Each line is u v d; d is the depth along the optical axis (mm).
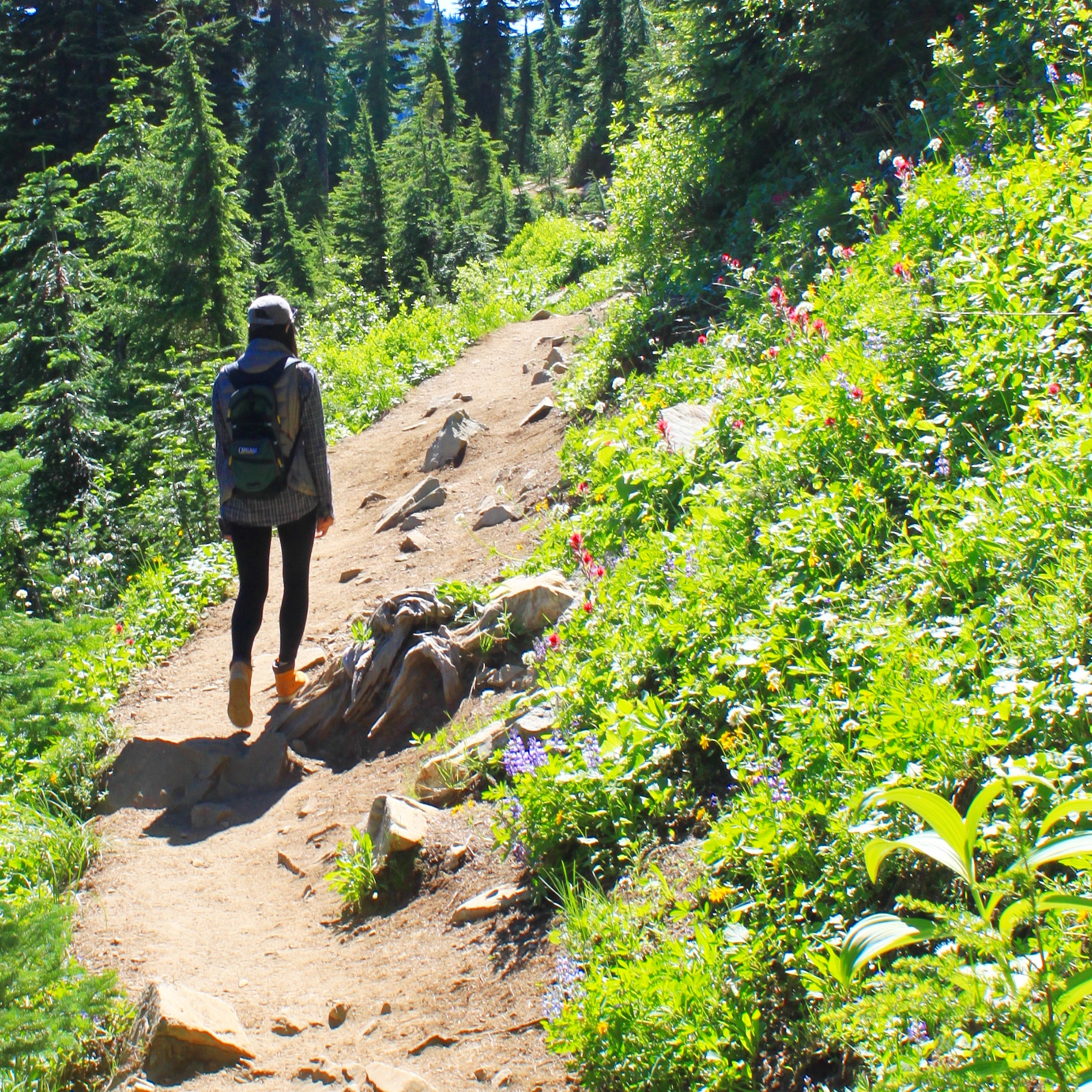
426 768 4797
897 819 2635
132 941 4281
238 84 37719
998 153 6137
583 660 4812
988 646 3014
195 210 17672
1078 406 3625
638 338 8938
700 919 2904
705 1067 2479
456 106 56844
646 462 6102
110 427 15289
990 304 4570
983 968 1629
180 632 7992
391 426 12914
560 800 3777
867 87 8641
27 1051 3271
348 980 3762
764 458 4809
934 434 4238
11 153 28656
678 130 10602
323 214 42562
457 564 7184
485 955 3594
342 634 6840
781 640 3686
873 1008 1830
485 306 19562
